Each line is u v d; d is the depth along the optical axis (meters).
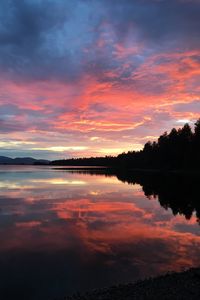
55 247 16.14
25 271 12.68
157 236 18.56
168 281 10.97
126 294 9.91
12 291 10.80
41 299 10.19
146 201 34.66
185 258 14.45
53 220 23.38
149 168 142.38
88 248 15.96
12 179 76.12
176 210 28.34
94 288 11.00
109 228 20.72
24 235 18.61
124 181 68.38
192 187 51.00
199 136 101.75
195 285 10.45
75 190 47.41
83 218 24.23
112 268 13.09
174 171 107.94
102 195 40.59
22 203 32.50
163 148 119.31
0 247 16.05
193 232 19.69
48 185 57.31
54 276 12.16
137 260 14.12
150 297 9.53
